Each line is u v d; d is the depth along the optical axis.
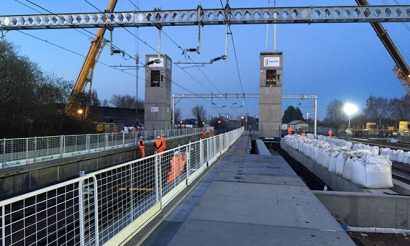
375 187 10.50
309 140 22.62
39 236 7.27
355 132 80.50
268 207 7.84
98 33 47.50
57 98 39.88
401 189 10.30
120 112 77.25
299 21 16.09
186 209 7.62
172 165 8.99
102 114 70.06
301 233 6.06
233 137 32.53
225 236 5.87
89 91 47.28
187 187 9.98
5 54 32.78
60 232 6.56
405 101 111.00
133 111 80.50
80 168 22.33
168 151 8.72
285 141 34.38
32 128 33.50
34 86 35.72
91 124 42.97
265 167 14.73
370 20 15.88
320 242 5.62
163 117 52.47
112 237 5.12
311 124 134.38
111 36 17.05
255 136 49.66
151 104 52.72
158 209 7.17
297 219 6.92
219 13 16.03
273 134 47.34
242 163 16.14
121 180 6.99
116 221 5.70
